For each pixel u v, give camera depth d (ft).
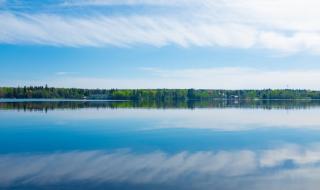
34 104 328.70
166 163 64.59
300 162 66.64
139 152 75.87
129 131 116.16
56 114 195.21
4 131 114.93
